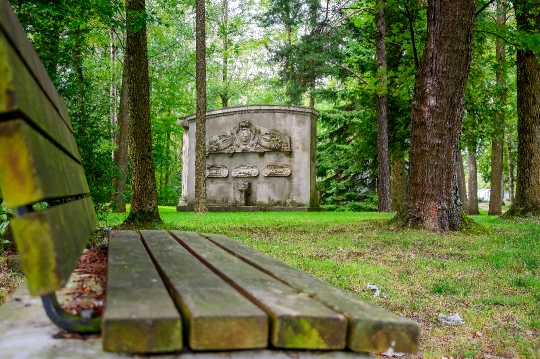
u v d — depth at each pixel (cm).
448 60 1055
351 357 144
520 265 648
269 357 139
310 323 137
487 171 5181
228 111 2455
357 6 2303
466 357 334
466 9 1049
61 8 930
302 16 1516
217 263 242
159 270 228
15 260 515
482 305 453
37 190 119
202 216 1689
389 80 2030
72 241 157
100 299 192
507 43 1330
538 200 1570
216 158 2472
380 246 825
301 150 2386
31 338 147
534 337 373
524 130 1592
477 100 2216
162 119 3291
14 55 131
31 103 139
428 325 398
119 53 2745
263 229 1120
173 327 129
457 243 869
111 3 1016
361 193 3008
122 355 134
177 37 2830
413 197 1116
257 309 142
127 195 1131
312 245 825
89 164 904
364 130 2683
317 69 1420
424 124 1087
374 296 472
